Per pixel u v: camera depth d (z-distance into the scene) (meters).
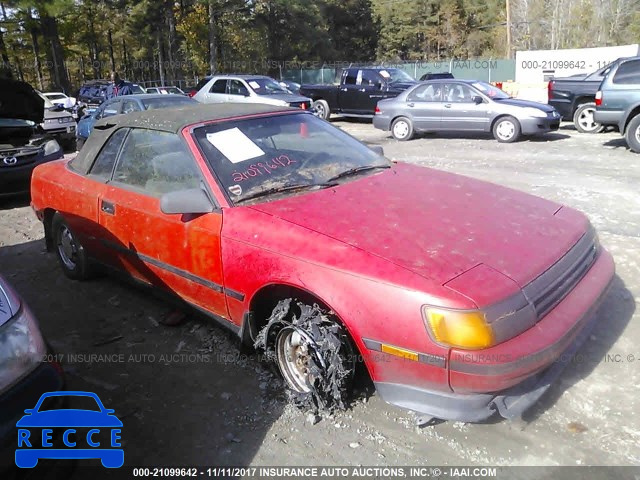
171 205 3.26
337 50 59.00
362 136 15.22
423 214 3.15
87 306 4.59
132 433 3.00
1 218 7.89
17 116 9.30
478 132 13.48
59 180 4.85
